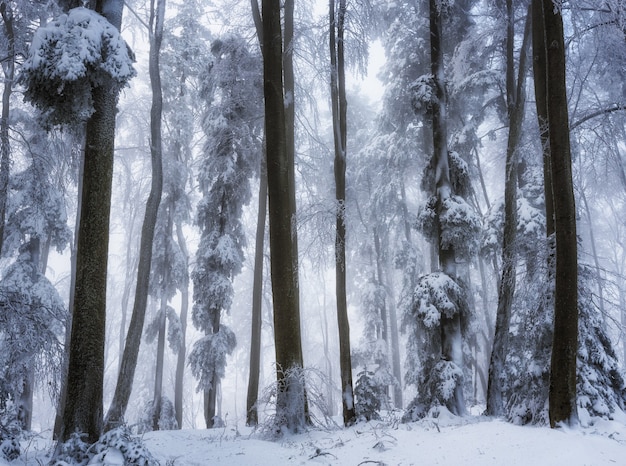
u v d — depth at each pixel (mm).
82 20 6652
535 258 8055
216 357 16594
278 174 9961
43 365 7637
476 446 5926
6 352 7391
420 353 11328
